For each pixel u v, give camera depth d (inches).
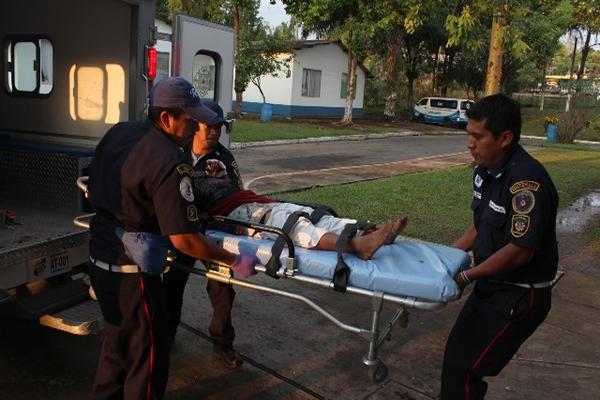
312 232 114.5
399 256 108.2
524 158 94.3
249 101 1119.0
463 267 106.3
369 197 344.2
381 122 1114.1
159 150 92.1
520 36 427.8
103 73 181.6
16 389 130.5
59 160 173.2
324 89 1141.1
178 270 141.7
